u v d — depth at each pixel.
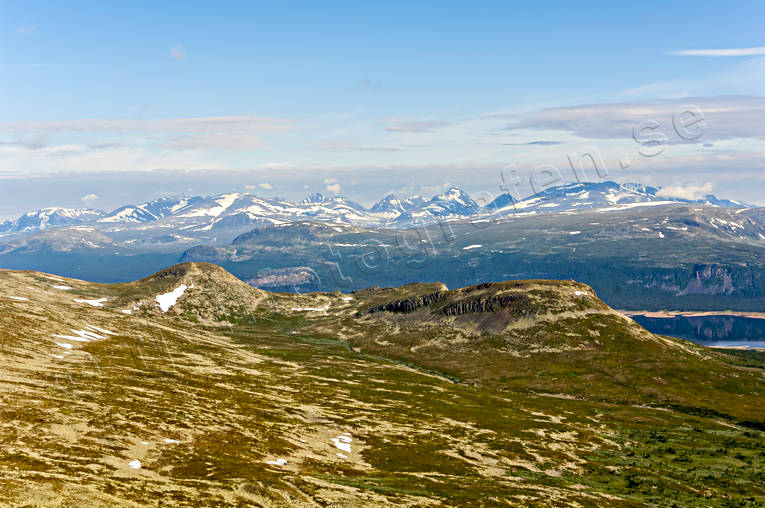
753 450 104.12
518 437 103.75
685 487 80.69
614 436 111.88
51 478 46.75
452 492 66.31
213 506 48.91
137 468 57.19
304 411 104.94
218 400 99.69
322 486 61.44
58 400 75.31
